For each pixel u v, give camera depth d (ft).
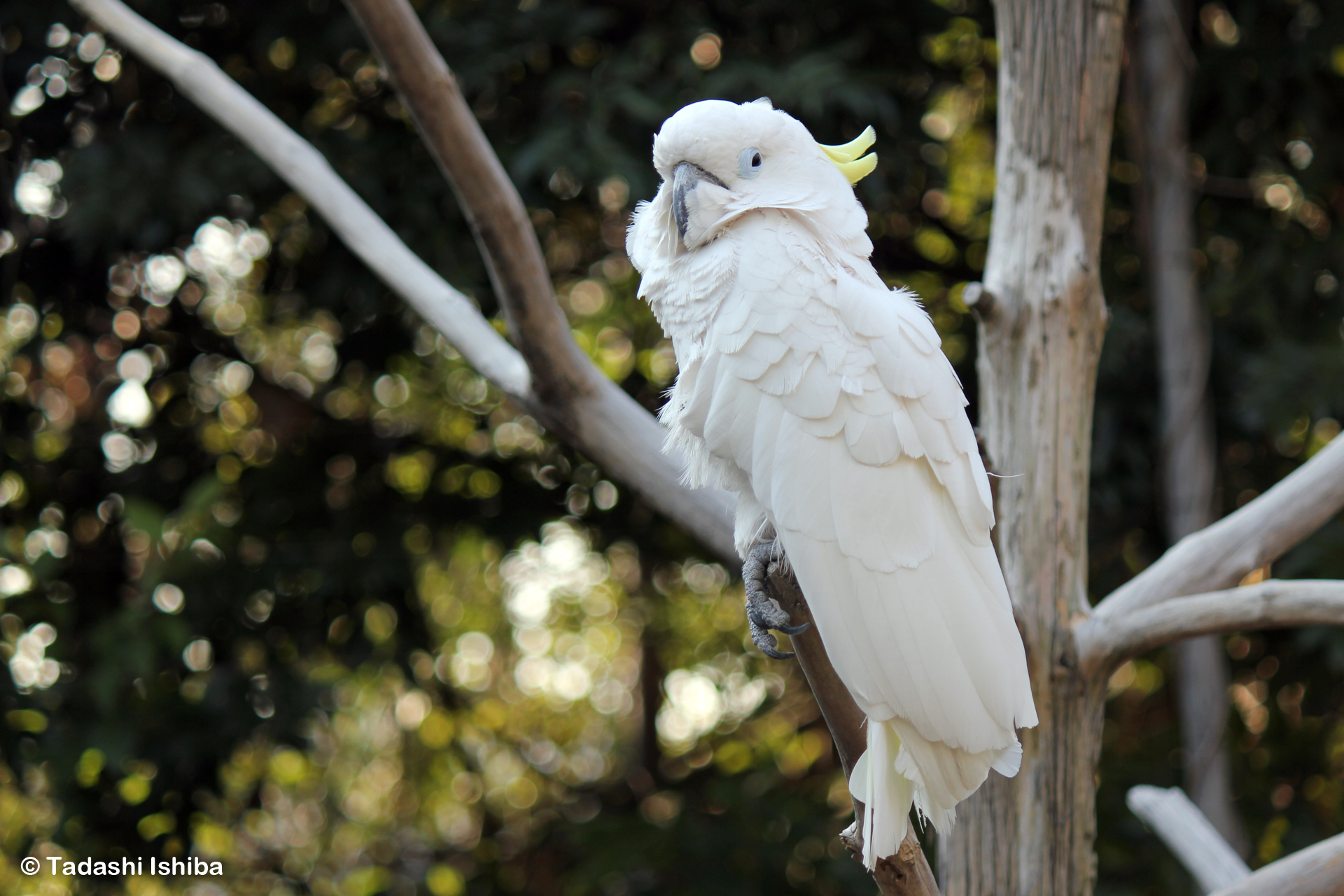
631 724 58.03
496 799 50.44
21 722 26.99
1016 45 14.52
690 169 12.21
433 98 13.01
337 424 32.45
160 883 33.68
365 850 48.91
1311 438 30.14
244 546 30.40
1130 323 27.32
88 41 28.07
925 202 34.19
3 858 29.96
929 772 10.46
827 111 26.71
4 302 28.91
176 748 27.58
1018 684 10.75
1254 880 13.34
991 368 14.58
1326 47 27.17
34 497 31.19
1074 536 14.16
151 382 31.83
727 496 14.49
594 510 32.50
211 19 28.68
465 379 35.37
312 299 29.53
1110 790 30.17
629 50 27.22
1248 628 12.97
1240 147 28.86
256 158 26.35
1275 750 31.37
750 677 46.26
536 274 14.06
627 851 31.45
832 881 30.83
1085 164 14.26
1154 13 26.96
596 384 14.99
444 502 31.65
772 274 11.43
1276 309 28.25
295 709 28.86
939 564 10.69
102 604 30.45
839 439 10.91
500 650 53.67
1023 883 13.99
